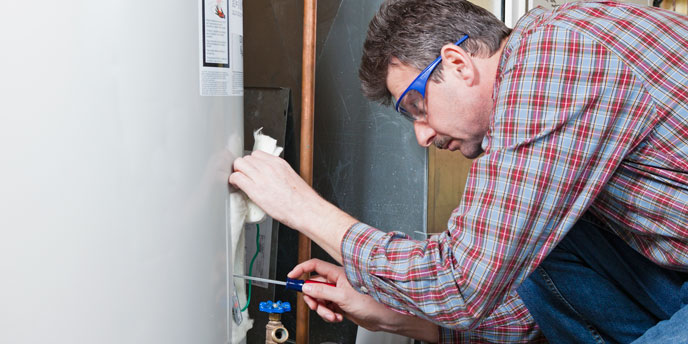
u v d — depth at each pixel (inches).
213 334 39.7
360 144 77.6
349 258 37.7
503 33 38.0
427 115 40.2
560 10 34.8
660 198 34.1
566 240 46.1
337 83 76.4
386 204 77.3
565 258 46.6
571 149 31.9
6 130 28.5
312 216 39.3
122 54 30.6
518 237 32.9
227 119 39.9
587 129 31.8
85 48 29.3
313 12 49.0
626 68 31.7
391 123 75.9
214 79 37.7
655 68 31.9
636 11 33.7
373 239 37.5
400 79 40.3
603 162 32.7
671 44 32.4
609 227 42.3
